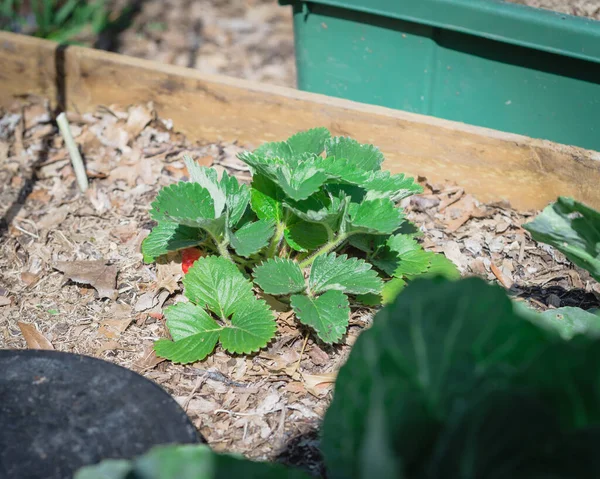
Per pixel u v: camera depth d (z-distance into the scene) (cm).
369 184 117
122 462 88
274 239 119
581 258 110
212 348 113
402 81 142
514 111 136
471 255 127
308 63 146
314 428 108
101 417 96
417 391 83
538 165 129
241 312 115
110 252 127
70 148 134
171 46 183
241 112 139
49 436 94
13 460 93
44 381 99
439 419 84
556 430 82
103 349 116
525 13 127
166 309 115
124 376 99
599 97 130
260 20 195
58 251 127
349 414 87
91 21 183
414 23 135
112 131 142
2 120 145
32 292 122
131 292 122
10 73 145
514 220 131
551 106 134
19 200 134
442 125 131
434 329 86
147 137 142
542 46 127
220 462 88
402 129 133
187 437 95
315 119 136
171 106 142
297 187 112
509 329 86
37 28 178
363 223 112
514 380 84
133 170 137
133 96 143
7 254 127
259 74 177
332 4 137
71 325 118
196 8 198
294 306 111
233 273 116
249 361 114
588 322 109
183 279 117
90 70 142
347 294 120
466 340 86
